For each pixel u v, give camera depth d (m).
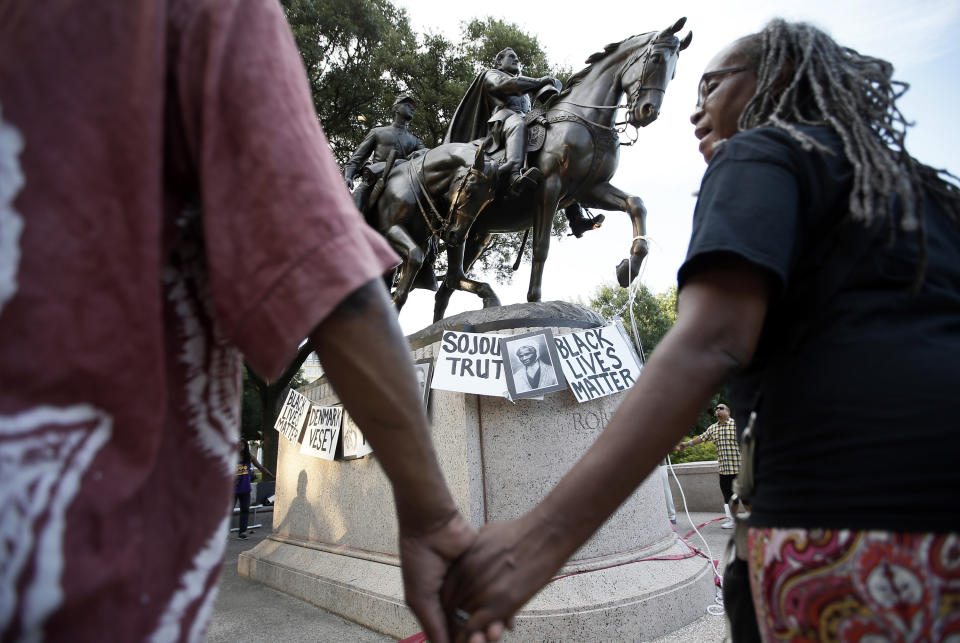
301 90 0.61
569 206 5.26
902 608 0.54
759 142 0.72
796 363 0.66
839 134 0.73
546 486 3.03
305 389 5.12
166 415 0.54
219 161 0.53
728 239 0.63
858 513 0.56
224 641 3.14
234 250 0.52
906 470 0.55
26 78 0.47
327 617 3.46
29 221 0.45
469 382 3.08
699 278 0.67
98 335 0.47
